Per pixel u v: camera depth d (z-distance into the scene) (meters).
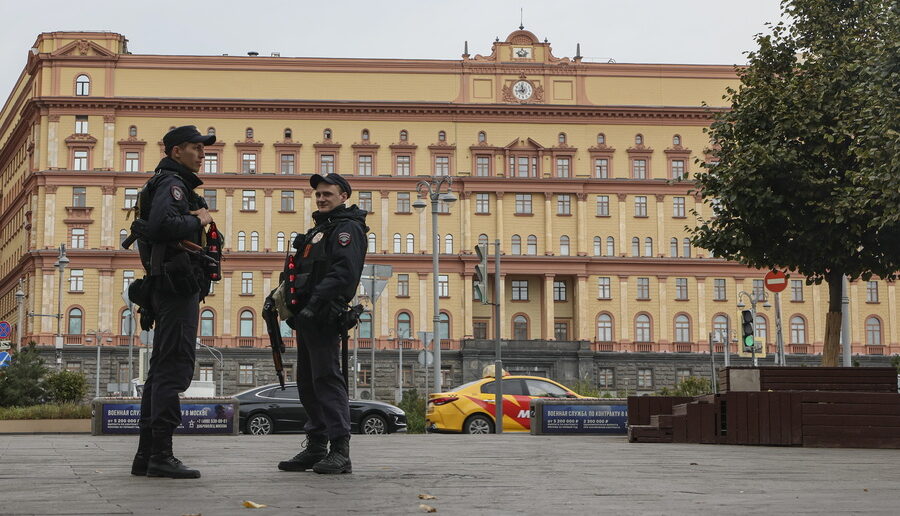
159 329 8.04
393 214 87.12
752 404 14.95
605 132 88.94
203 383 49.03
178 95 86.50
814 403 14.83
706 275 88.38
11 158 98.94
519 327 88.62
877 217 19.53
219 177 86.19
